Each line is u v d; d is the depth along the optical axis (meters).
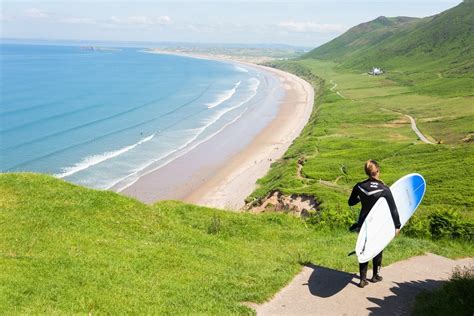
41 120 110.75
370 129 108.56
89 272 13.41
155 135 101.06
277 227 24.00
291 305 12.60
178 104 145.88
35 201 18.92
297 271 15.09
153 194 64.50
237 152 89.94
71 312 10.96
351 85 198.75
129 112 127.62
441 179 62.12
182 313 11.62
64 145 88.06
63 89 171.75
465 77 170.25
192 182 70.44
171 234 18.80
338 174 68.75
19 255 13.95
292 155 84.12
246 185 69.38
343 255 17.97
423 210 39.81
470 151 75.19
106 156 82.12
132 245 16.44
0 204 18.23
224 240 20.30
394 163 75.12
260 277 14.37
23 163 74.38
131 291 12.65
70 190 20.75
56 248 14.91
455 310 12.01
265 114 136.00
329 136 101.25
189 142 96.19
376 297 13.23
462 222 23.59
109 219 18.77
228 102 155.88
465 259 18.55
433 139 94.88
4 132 96.19
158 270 14.51
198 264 15.42
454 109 122.75
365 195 12.92
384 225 13.20
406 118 118.94
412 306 12.71
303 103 164.25
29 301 11.19
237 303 12.45
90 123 110.25
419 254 18.02
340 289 13.68
